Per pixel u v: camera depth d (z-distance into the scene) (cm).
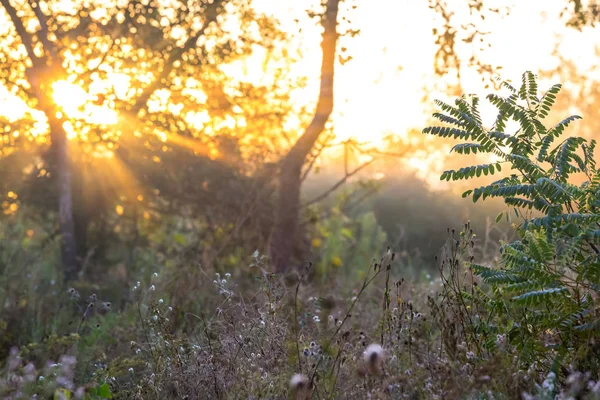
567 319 381
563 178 414
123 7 995
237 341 447
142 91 1023
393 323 441
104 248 1134
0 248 972
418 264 1170
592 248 397
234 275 916
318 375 392
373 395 366
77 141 1073
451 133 443
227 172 1068
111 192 1116
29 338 663
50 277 986
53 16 1011
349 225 1485
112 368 487
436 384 370
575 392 329
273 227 981
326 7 905
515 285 399
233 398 392
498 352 378
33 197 1095
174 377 434
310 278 978
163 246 1145
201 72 1047
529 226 408
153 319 505
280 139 1128
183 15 1011
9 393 459
